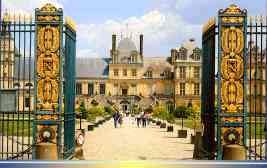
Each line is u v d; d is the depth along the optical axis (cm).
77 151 1842
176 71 13650
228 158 1523
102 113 8900
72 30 1761
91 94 14325
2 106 1590
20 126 4006
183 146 2666
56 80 1609
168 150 2408
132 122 7594
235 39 1596
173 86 13950
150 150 2400
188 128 4888
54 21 1605
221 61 1597
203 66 1830
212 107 1619
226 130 1598
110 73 14338
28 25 1605
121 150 2386
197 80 13550
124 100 14125
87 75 14412
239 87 1598
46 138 1606
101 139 3180
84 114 6347
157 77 14300
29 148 1617
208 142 1675
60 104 1611
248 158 1666
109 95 14225
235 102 1599
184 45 13725
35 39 1608
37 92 1614
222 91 1598
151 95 14225
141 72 14338
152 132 4197
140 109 13375
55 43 1606
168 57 14775
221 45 1595
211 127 1628
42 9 1608
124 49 14500
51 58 1608
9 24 1603
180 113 8262
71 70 1753
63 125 1750
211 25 1652
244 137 1597
